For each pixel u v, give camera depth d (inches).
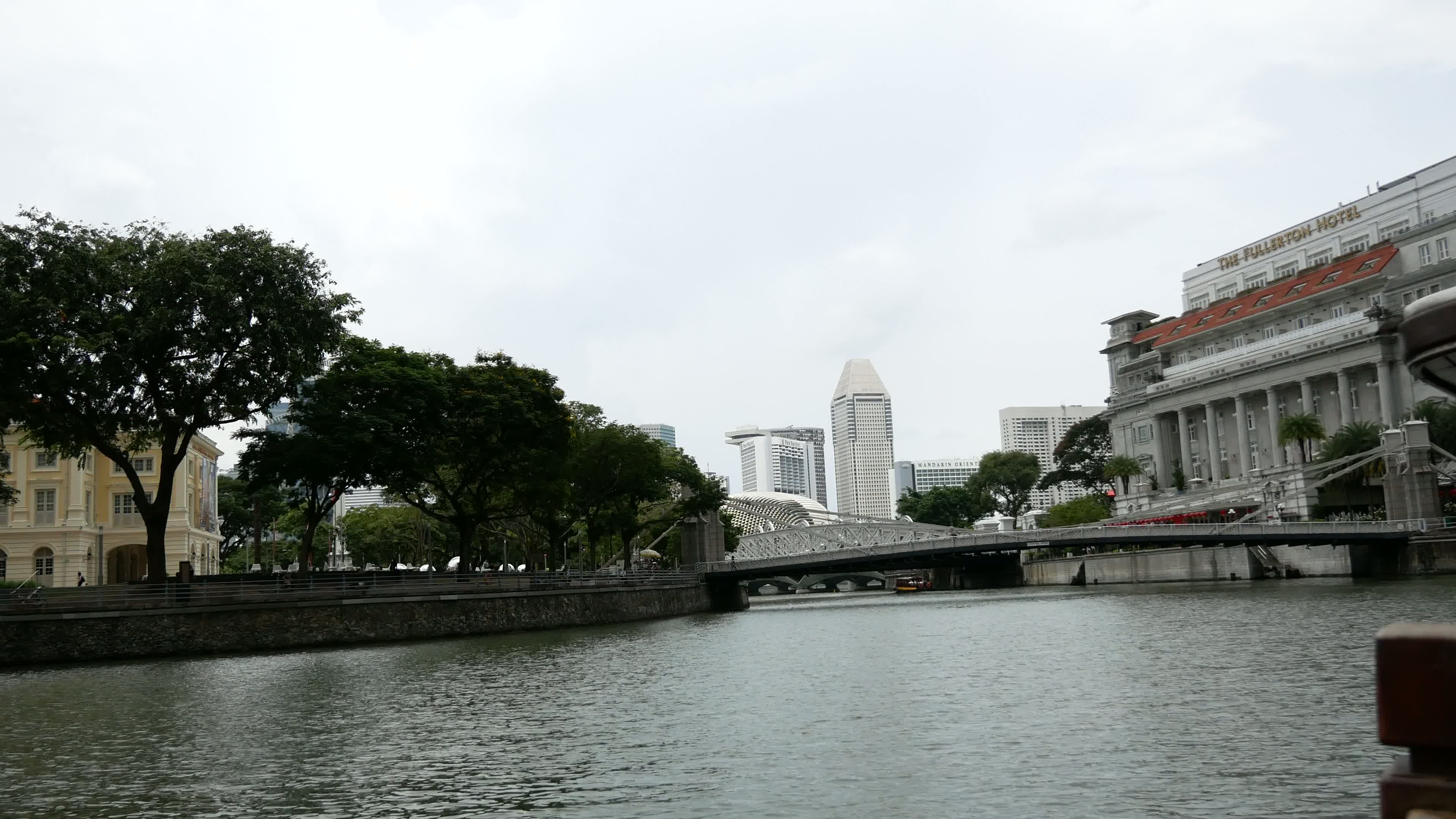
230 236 2042.3
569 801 698.2
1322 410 4862.2
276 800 727.1
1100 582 4840.1
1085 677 1218.0
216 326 1953.7
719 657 1684.3
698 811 660.1
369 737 964.0
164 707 1199.6
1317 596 2495.1
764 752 839.7
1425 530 3316.9
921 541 3720.5
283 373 2086.6
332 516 5349.4
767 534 5103.3
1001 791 679.7
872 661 1528.1
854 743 863.7
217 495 4596.5
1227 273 5851.4
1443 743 187.5
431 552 4207.7
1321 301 4896.7
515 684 1362.0
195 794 750.5
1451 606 1979.6
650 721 1017.5
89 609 1877.5
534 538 3720.5
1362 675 1108.5
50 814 699.4
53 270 1902.1
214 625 1973.4
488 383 2623.0
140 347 1926.7
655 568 4067.4
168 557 3649.1
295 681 1448.1
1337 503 4020.7
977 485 7662.4
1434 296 230.5
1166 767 726.5
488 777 780.6
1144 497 5339.6
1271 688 1052.5
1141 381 6161.4
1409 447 3459.6
